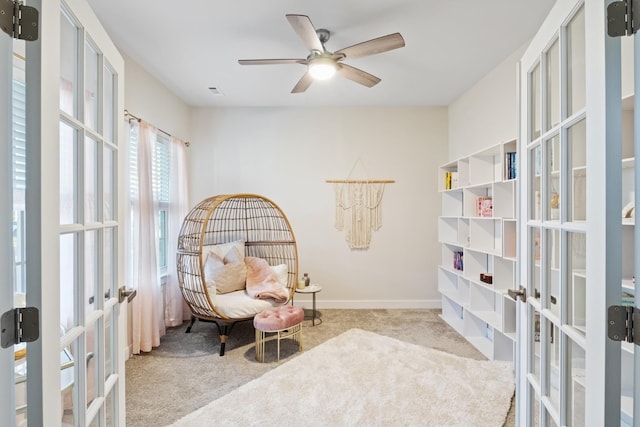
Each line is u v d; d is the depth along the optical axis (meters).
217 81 3.53
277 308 3.10
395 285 4.42
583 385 1.01
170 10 2.27
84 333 1.12
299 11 2.28
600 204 0.84
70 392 1.08
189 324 3.78
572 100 1.07
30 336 0.84
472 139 3.69
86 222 1.18
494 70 3.22
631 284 1.29
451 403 2.14
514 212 2.73
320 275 4.42
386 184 4.43
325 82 3.58
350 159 4.42
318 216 4.43
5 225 0.80
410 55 2.95
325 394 2.26
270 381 2.44
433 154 4.40
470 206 3.35
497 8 2.26
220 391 2.33
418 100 4.18
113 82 1.47
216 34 2.59
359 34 2.58
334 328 3.62
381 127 4.41
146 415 2.04
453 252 3.96
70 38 1.08
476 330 3.36
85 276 1.14
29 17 0.83
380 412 2.05
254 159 4.38
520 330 1.50
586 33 0.90
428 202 4.41
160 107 3.58
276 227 4.42
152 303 3.12
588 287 0.90
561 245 1.10
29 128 0.84
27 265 0.84
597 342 0.86
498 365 2.69
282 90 3.80
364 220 4.42
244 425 1.93
